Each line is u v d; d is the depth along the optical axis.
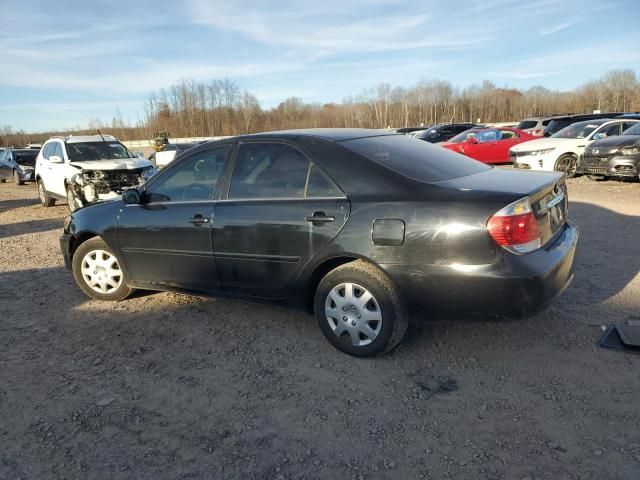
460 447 2.64
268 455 2.66
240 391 3.29
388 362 3.55
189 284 4.35
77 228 4.97
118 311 4.78
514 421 2.82
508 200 3.09
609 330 3.78
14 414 3.11
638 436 2.63
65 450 2.75
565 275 3.43
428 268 3.21
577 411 2.88
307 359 3.66
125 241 4.64
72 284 5.70
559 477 2.38
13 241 8.49
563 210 3.82
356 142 3.82
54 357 3.87
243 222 3.86
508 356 3.54
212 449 2.73
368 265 3.43
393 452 2.63
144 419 3.02
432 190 3.28
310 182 3.67
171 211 4.32
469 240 3.10
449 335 3.89
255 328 4.23
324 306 3.66
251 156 4.00
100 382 3.47
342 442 2.74
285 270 3.75
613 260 5.48
